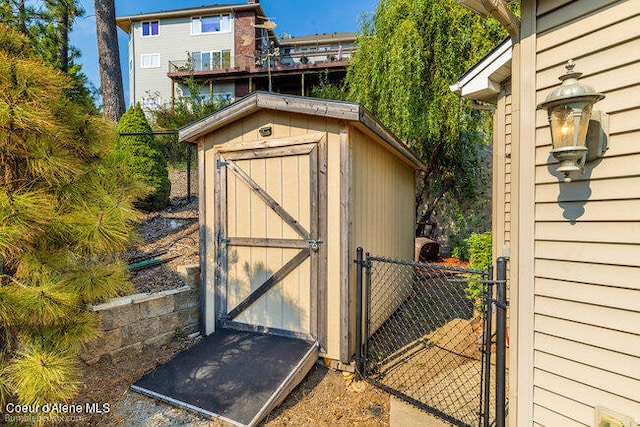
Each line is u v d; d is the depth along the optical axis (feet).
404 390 8.66
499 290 6.63
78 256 6.55
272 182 10.78
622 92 5.04
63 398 5.69
